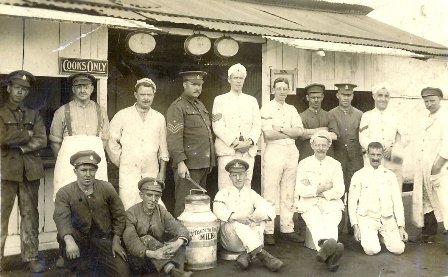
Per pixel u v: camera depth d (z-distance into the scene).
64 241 4.64
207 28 5.98
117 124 5.71
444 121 6.46
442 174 6.43
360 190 6.29
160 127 5.88
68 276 4.98
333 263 5.35
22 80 4.98
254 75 7.73
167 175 7.29
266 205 5.77
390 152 6.94
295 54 7.90
